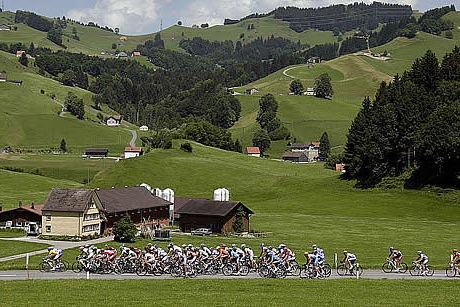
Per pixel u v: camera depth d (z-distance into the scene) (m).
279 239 175.62
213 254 109.38
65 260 131.75
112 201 193.50
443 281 101.25
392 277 107.75
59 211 176.25
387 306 77.06
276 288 91.19
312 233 188.38
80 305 75.88
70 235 175.25
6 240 168.12
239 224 194.00
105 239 173.12
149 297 82.00
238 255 107.38
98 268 111.25
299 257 139.50
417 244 165.00
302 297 83.06
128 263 110.69
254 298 81.81
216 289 90.00
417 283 98.50
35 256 137.62
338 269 116.75
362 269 118.00
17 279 101.81
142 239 172.75
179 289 89.69
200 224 195.50
